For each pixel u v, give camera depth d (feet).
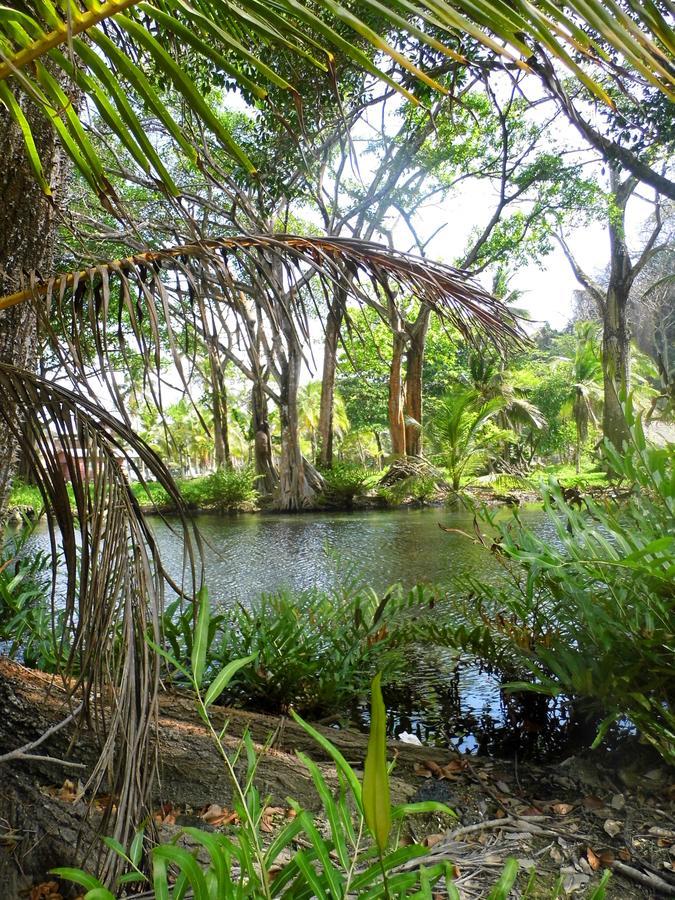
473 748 8.41
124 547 4.55
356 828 6.34
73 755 6.80
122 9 3.07
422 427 67.46
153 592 4.58
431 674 10.96
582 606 7.28
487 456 61.87
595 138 23.57
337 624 10.98
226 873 3.47
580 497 9.07
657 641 6.95
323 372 73.72
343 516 47.75
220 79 14.87
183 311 4.84
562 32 2.21
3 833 5.83
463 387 62.18
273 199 18.79
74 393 4.56
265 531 36.01
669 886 5.45
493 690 10.20
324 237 5.32
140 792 4.54
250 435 79.71
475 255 54.90
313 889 3.51
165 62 3.14
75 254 6.40
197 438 103.65
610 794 7.01
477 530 8.95
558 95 7.50
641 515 7.88
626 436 8.75
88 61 3.21
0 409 4.63
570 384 94.73
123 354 4.43
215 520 47.65
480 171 52.60
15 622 10.33
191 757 7.00
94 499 4.52
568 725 8.78
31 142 3.55
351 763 7.68
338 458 137.28
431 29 14.17
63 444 4.55
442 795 7.07
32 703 7.14
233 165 18.74
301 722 4.01
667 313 107.24
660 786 7.01
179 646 9.71
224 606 15.66
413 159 44.39
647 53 2.09
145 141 3.40
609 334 82.53
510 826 6.47
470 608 11.85
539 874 5.74
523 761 7.89
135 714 4.51
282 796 6.85
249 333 4.82
